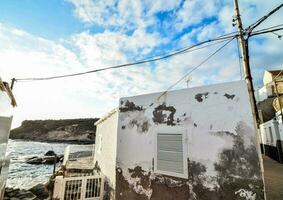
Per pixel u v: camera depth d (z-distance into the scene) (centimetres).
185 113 537
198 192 475
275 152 1778
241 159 430
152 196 557
